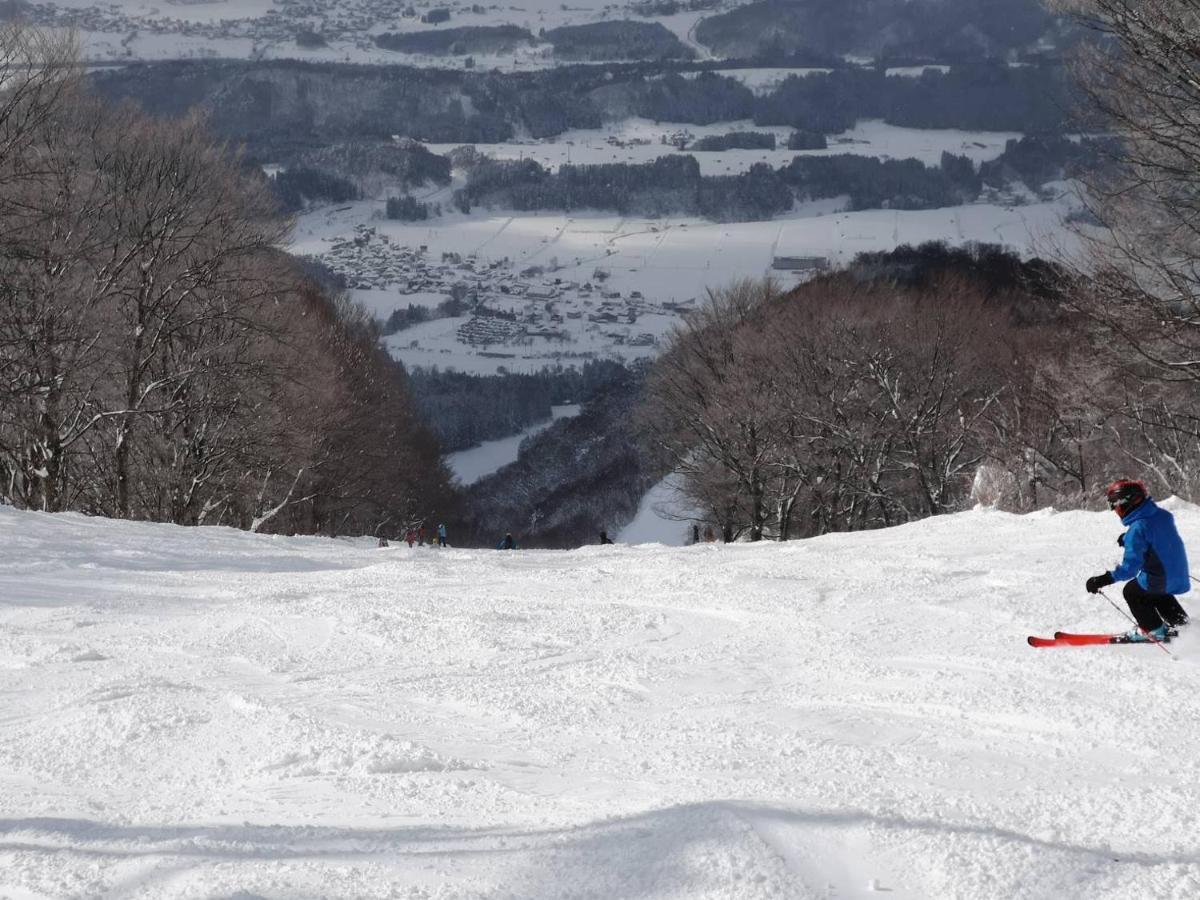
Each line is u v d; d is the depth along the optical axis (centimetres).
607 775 562
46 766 640
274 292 3638
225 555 2061
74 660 977
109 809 539
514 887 380
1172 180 1950
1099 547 1318
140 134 3369
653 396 5006
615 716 691
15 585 1488
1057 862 389
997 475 3569
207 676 877
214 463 3675
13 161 2823
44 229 2991
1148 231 2023
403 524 5778
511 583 1365
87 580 1577
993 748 572
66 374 3020
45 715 766
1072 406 2964
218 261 3366
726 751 592
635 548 2242
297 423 3991
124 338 3359
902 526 2006
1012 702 646
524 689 777
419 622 1052
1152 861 392
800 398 4303
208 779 594
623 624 1011
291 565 1981
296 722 678
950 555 1349
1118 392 2733
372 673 865
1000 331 4319
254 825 477
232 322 3569
